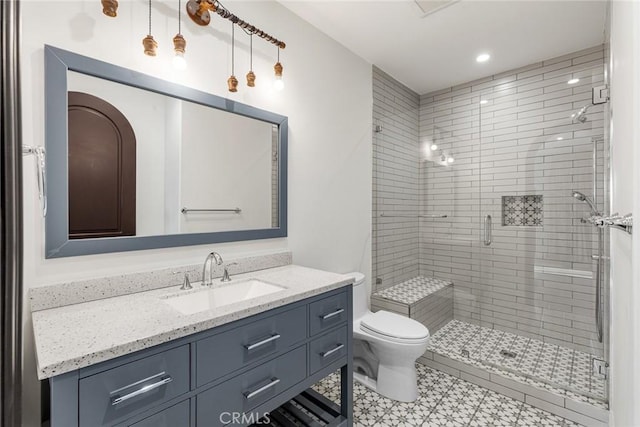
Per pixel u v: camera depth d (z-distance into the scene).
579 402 1.75
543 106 2.56
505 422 1.75
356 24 2.12
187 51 1.49
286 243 1.98
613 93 1.50
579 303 2.34
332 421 1.58
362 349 2.22
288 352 1.25
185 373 0.94
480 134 2.89
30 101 1.08
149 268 1.38
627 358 1.05
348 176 2.45
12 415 0.67
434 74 2.86
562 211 2.42
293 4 1.93
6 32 0.67
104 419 0.79
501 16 2.02
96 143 1.23
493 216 2.79
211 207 1.60
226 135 1.66
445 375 2.26
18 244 0.69
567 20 2.05
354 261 2.51
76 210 1.18
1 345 0.66
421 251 3.22
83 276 1.20
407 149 3.11
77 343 0.81
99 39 1.23
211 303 1.40
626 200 1.05
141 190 1.36
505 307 2.71
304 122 2.09
